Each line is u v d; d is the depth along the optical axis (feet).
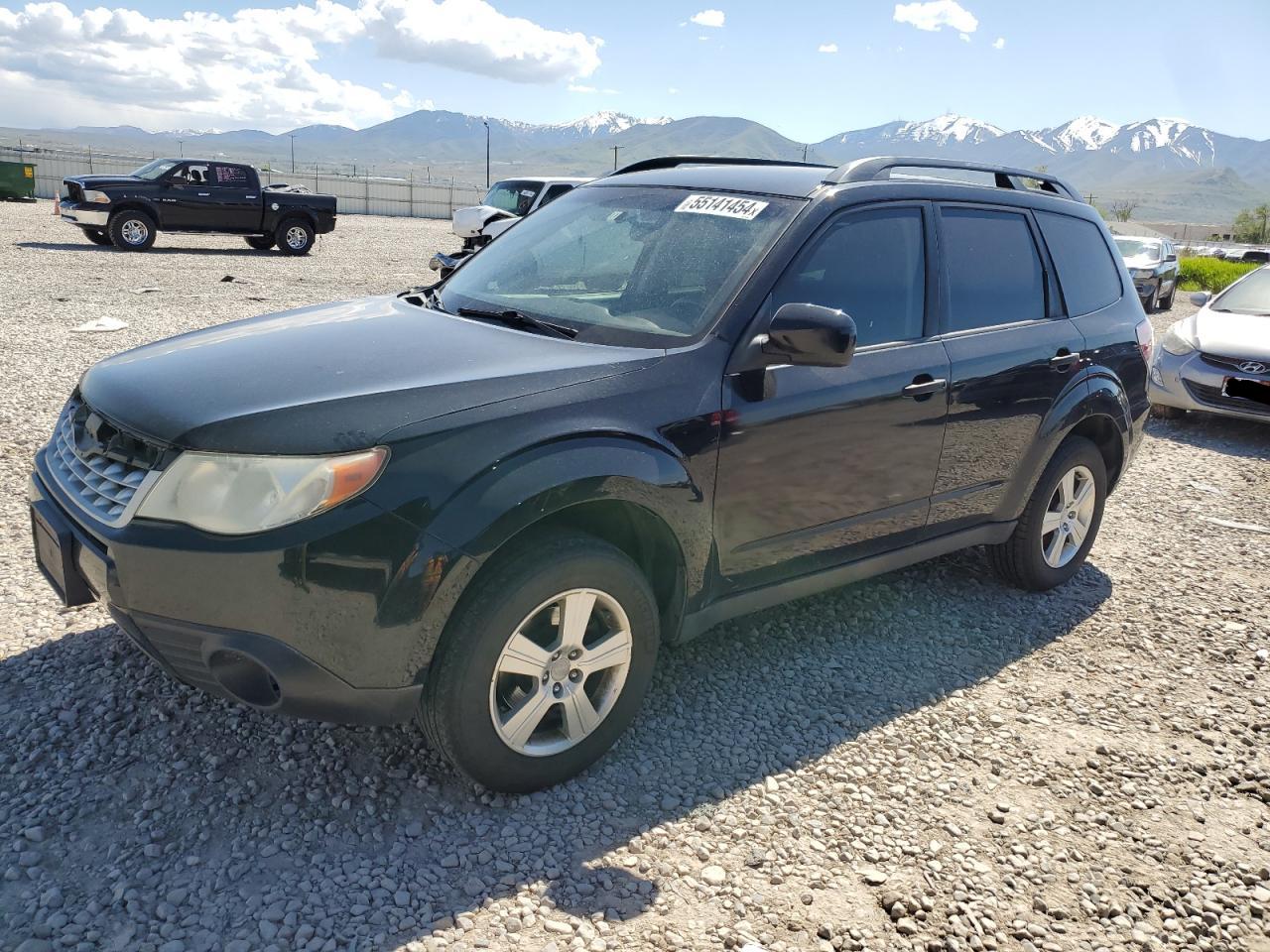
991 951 8.23
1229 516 21.29
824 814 9.85
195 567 8.15
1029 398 13.91
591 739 10.00
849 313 11.71
